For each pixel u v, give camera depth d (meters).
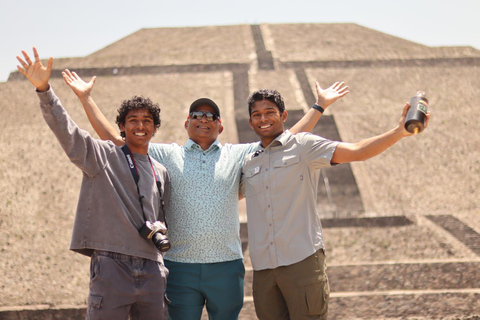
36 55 3.10
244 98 16.23
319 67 19.06
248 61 19.88
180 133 13.80
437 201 10.57
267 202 3.79
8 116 14.86
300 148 3.82
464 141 13.08
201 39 24.41
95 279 3.26
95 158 3.30
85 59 20.14
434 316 6.07
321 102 4.50
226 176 4.04
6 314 6.42
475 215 9.82
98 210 3.33
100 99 16.34
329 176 11.77
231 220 4.00
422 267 7.37
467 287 6.88
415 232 9.06
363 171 11.88
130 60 19.95
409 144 12.98
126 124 3.61
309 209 3.79
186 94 16.64
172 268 3.88
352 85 17.19
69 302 6.82
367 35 24.91
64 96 16.44
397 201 10.65
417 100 3.26
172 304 3.85
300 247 3.68
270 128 3.93
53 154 12.41
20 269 7.81
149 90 17.03
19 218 9.67
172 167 4.00
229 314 3.92
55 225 9.48
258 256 3.82
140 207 3.45
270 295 3.82
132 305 3.41
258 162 3.92
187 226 3.88
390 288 6.92
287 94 16.48
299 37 23.84
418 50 20.42
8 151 12.57
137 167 3.56
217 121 4.19
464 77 17.47
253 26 26.31
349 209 10.45
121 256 3.31
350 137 13.45
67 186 11.00
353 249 8.52
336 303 6.42
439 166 12.00
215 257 3.89
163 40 25.19
